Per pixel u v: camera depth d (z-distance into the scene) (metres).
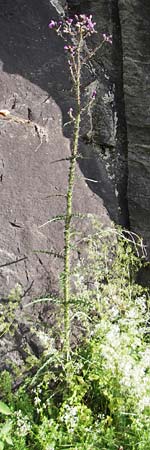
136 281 3.24
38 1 3.36
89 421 2.69
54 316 2.92
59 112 3.20
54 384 2.86
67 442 2.63
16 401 2.77
